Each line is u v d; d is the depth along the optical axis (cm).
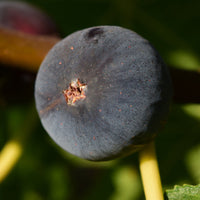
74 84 28
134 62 28
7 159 32
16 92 33
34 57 31
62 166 41
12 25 37
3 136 41
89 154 29
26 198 41
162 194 28
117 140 28
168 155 38
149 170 28
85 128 28
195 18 40
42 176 41
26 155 41
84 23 42
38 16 38
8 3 38
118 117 28
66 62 29
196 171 37
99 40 29
